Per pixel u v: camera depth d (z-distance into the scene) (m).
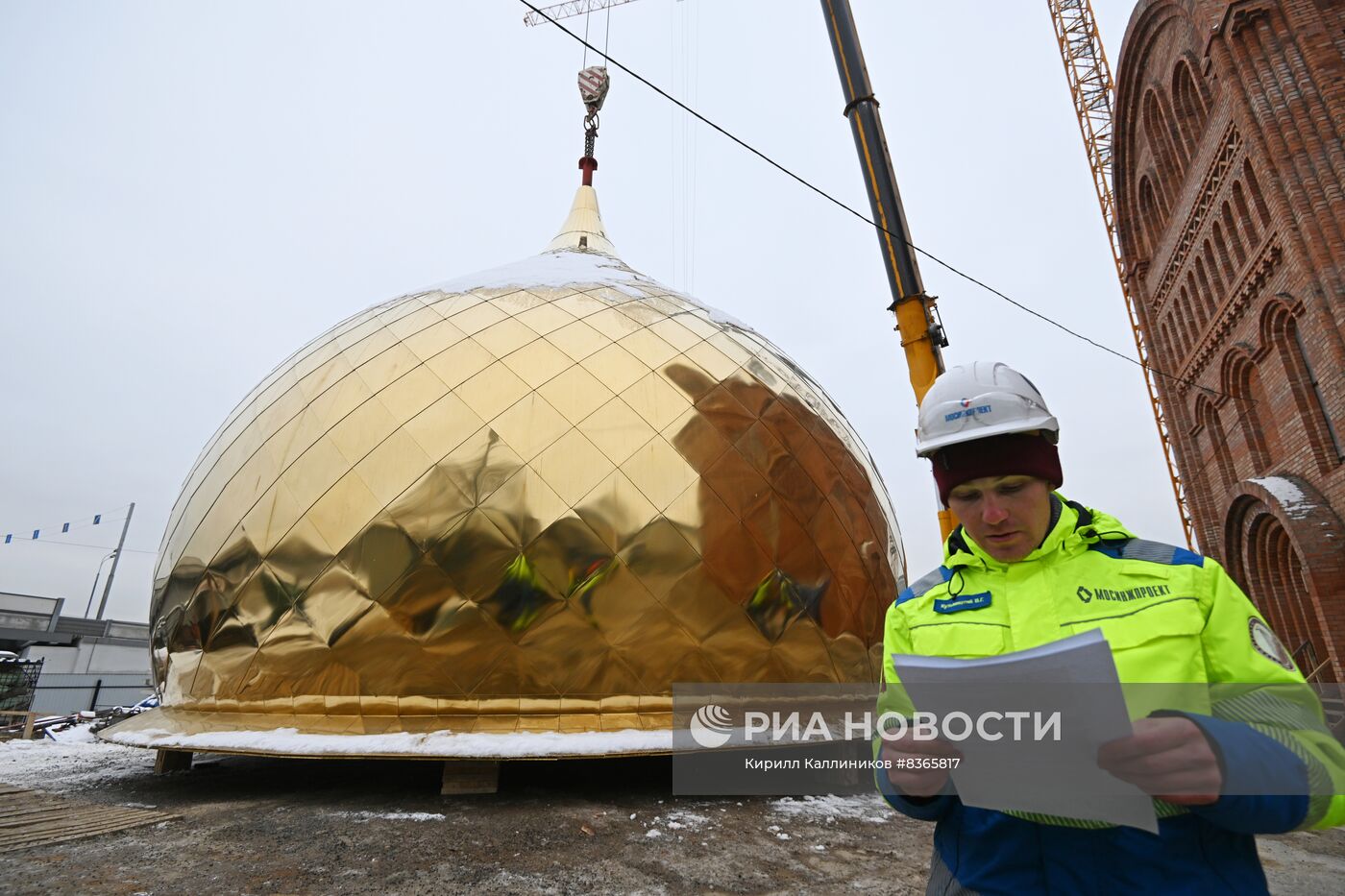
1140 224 23.19
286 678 7.23
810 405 10.29
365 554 7.32
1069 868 1.66
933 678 1.66
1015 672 1.55
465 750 6.52
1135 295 23.33
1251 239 16.69
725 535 7.90
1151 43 20.75
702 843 5.46
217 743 6.90
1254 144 14.91
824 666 8.18
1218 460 19.30
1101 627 1.72
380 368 8.78
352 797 6.80
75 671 31.92
